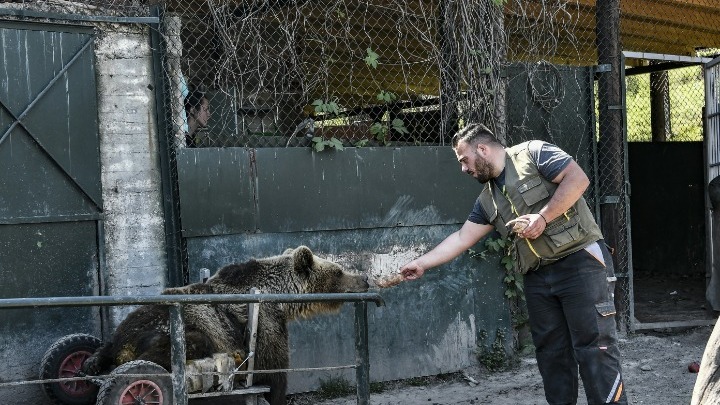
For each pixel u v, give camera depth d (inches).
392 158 256.5
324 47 259.9
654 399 232.7
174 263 231.0
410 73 293.6
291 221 241.8
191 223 227.9
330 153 247.3
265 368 197.5
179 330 138.5
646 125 487.8
